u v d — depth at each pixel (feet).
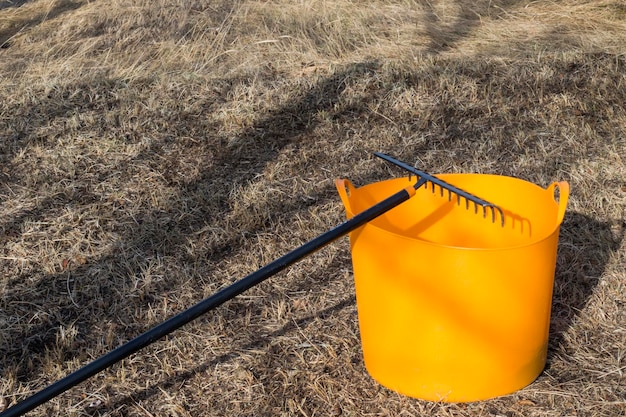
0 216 13.26
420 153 15.05
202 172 14.47
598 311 10.87
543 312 9.08
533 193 9.74
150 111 15.84
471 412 9.13
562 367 9.82
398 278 8.72
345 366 10.07
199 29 18.88
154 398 9.79
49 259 12.42
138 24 19.25
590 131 15.48
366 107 16.12
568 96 16.34
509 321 8.80
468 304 8.62
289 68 17.31
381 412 9.25
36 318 11.25
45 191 13.89
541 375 9.70
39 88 16.52
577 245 12.30
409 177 10.34
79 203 13.64
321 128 15.64
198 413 9.52
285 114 15.90
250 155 14.93
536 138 15.40
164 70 17.29
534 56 17.44
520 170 14.56
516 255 8.43
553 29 19.02
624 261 11.91
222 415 9.46
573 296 11.16
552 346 10.23
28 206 13.52
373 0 20.74
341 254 12.48
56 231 12.94
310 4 19.94
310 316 11.15
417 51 17.85
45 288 11.82
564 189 8.97
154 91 16.43
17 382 10.11
